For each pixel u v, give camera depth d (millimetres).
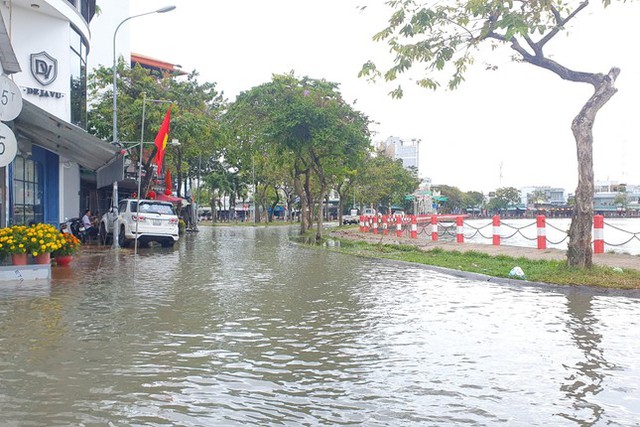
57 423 4402
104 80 30547
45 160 21531
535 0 11438
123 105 30000
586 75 12523
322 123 26766
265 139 28438
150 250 22109
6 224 15422
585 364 6082
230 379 5562
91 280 12578
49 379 5488
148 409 4730
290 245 26000
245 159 38031
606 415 4621
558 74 12672
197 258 18672
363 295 10820
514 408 4781
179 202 36375
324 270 15250
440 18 11562
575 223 12820
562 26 12078
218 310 9117
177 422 4453
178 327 7836
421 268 15875
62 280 12547
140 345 6820
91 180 32281
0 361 6078
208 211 103438
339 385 5395
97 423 4414
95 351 6516
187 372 5777
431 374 5742
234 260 18078
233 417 4566
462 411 4715
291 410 4734
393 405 4855
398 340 7176
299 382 5480
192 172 52656
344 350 6676
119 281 12477
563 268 12977
